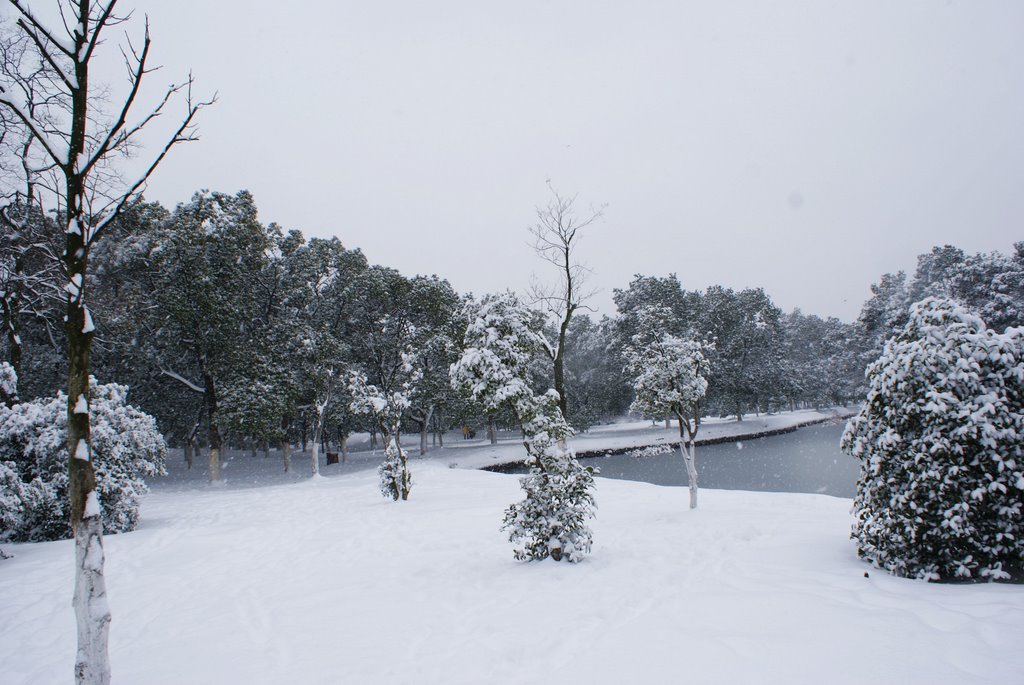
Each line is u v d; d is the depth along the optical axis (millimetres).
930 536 6875
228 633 6684
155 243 31766
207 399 33500
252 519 17000
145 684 5305
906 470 7246
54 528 14656
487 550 10562
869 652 4602
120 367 36125
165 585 9383
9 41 6844
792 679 4262
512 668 5051
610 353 64812
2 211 13594
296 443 66188
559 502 9141
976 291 40875
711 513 12828
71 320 4691
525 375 10773
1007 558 6789
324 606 7539
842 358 84312
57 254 6520
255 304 36062
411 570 9367
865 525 7832
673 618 5898
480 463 41750
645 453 47969
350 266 43375
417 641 5969
